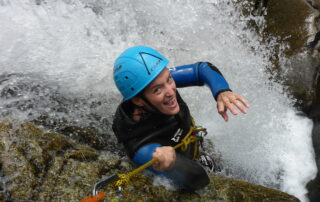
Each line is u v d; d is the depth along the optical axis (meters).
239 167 3.24
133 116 2.04
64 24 3.83
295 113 3.69
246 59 3.98
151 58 1.91
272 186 3.17
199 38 4.07
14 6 3.83
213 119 3.56
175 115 2.08
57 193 2.09
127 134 2.03
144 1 4.14
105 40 3.83
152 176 2.31
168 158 1.75
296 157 3.34
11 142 2.33
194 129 2.24
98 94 3.26
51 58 3.48
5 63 3.34
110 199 2.07
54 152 2.35
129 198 2.11
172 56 3.91
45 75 3.30
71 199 2.07
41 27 3.73
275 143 3.45
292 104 3.73
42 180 2.14
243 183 2.48
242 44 4.08
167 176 2.09
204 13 4.18
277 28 3.96
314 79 3.61
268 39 3.99
